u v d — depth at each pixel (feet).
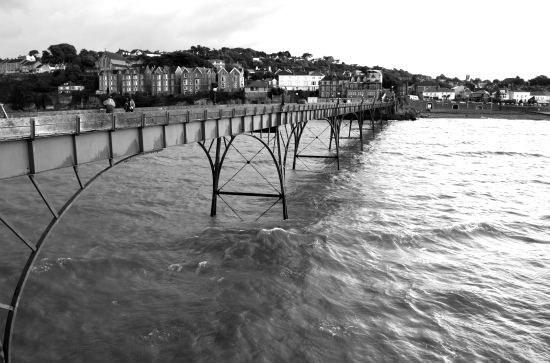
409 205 127.03
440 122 485.97
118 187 138.21
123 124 58.08
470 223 108.06
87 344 58.18
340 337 60.29
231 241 91.35
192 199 126.00
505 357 58.18
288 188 144.15
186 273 78.23
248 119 104.17
